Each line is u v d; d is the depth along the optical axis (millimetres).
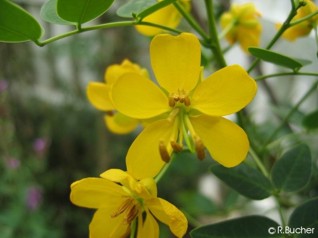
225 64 120
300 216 99
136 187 94
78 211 432
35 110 497
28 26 91
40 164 415
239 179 110
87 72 486
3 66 487
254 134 160
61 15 95
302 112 164
